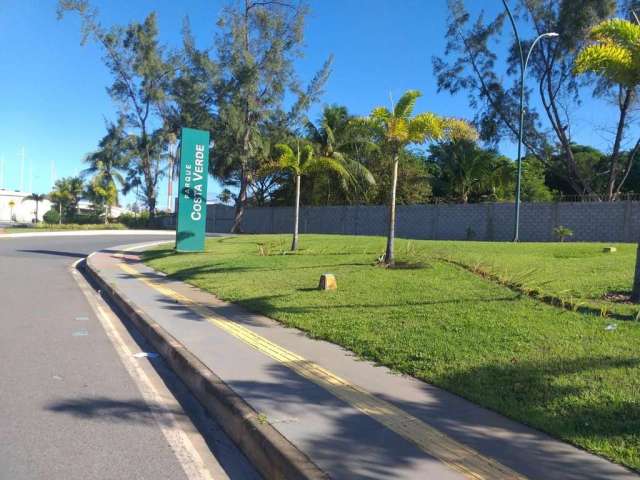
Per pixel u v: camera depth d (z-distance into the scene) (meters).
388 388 5.50
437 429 4.48
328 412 4.83
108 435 4.73
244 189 48.38
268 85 46.16
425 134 12.97
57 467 4.11
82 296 12.41
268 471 4.11
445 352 6.36
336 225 41.44
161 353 7.53
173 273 15.51
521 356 6.05
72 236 35.69
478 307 8.20
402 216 36.62
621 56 8.38
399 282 10.61
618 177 41.88
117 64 53.38
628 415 4.53
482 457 3.97
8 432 4.72
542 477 3.67
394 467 3.81
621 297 8.63
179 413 5.37
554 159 40.59
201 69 47.34
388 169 40.50
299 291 10.73
